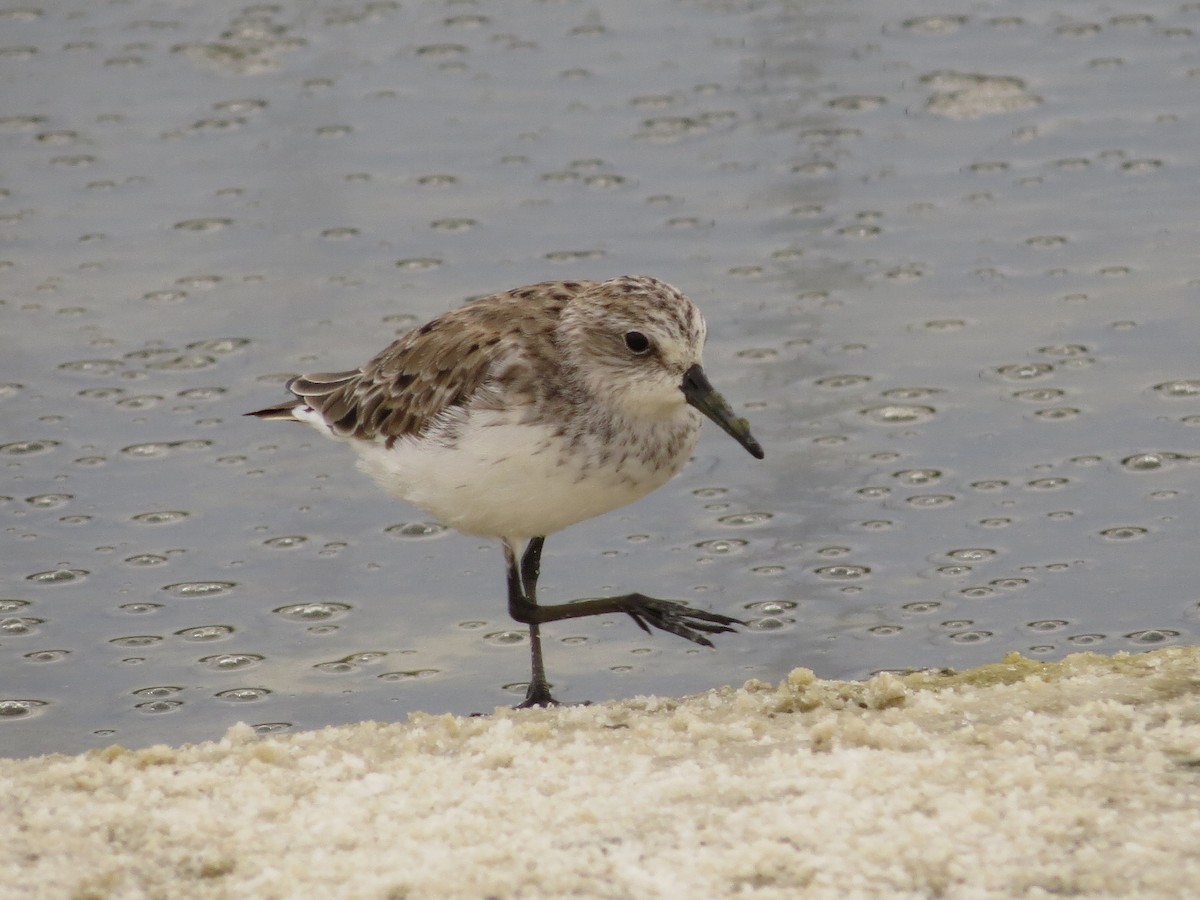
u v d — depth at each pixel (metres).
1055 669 9.00
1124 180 15.73
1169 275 14.34
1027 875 6.59
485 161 16.56
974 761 7.64
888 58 18.12
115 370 13.82
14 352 14.02
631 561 11.80
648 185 16.16
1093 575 11.25
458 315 9.51
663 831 7.06
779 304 14.34
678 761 7.88
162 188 16.34
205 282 14.90
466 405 9.00
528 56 18.52
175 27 19.41
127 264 15.18
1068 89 17.30
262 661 10.78
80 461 12.82
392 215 15.75
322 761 8.02
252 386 13.60
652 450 9.01
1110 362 13.37
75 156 16.91
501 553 11.96
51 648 10.91
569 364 8.88
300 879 6.80
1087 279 14.40
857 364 13.62
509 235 15.40
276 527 12.20
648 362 8.75
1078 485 12.14
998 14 19.00
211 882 6.85
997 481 12.27
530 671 10.69
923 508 12.07
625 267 14.82
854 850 6.82
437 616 11.27
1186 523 11.66
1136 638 10.59
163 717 10.20
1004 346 13.68
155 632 11.08
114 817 7.37
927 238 15.17
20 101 17.86
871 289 14.52
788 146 16.67
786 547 11.83
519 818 7.24
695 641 9.57
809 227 15.40
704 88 17.73
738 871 6.70
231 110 17.66
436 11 19.67
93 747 9.80
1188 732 7.80
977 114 17.00
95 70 18.48
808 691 8.78
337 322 14.24
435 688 10.51
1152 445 12.47
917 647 10.70
